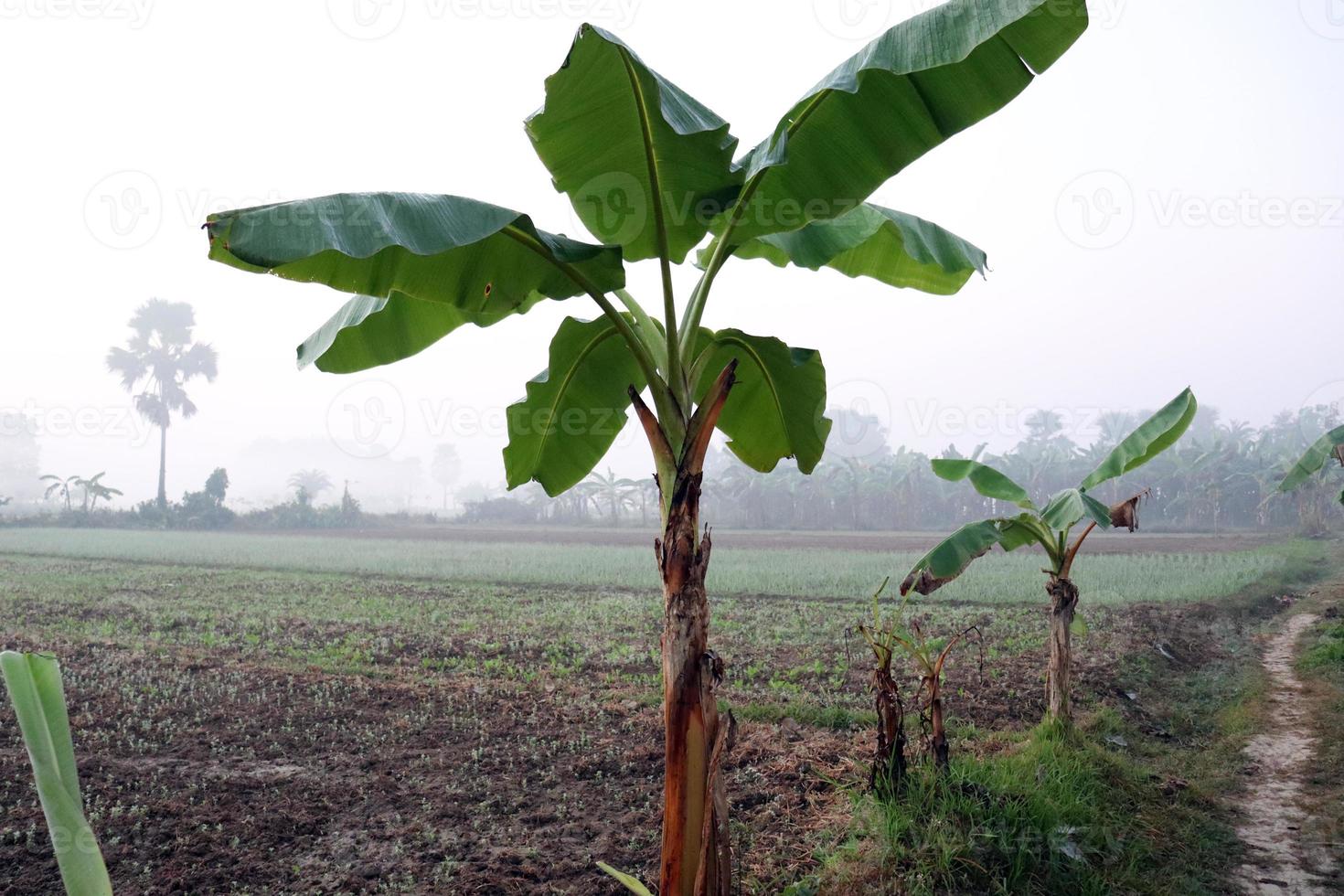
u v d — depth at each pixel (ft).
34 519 178.91
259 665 34.17
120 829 17.17
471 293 11.00
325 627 45.32
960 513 198.80
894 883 14.87
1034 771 19.89
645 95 10.44
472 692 29.27
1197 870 16.58
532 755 22.09
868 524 196.75
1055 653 23.54
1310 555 88.22
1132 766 21.86
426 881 15.05
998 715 26.89
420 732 24.41
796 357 14.10
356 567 84.23
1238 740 25.17
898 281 18.21
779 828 17.52
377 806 18.63
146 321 233.14
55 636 41.06
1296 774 22.07
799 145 11.59
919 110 10.98
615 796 19.36
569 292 11.35
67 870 6.30
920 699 27.12
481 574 75.97
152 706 27.14
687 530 10.52
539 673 32.96
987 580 65.67
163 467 232.73
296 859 15.97
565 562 90.63
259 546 118.21
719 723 10.38
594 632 43.55
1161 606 51.08
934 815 16.88
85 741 23.30
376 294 10.59
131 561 90.38
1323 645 37.14
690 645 10.29
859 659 35.70
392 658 36.76
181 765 21.26
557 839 16.96
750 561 88.94
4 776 20.13
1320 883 16.06
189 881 14.88
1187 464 163.84
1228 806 20.04
